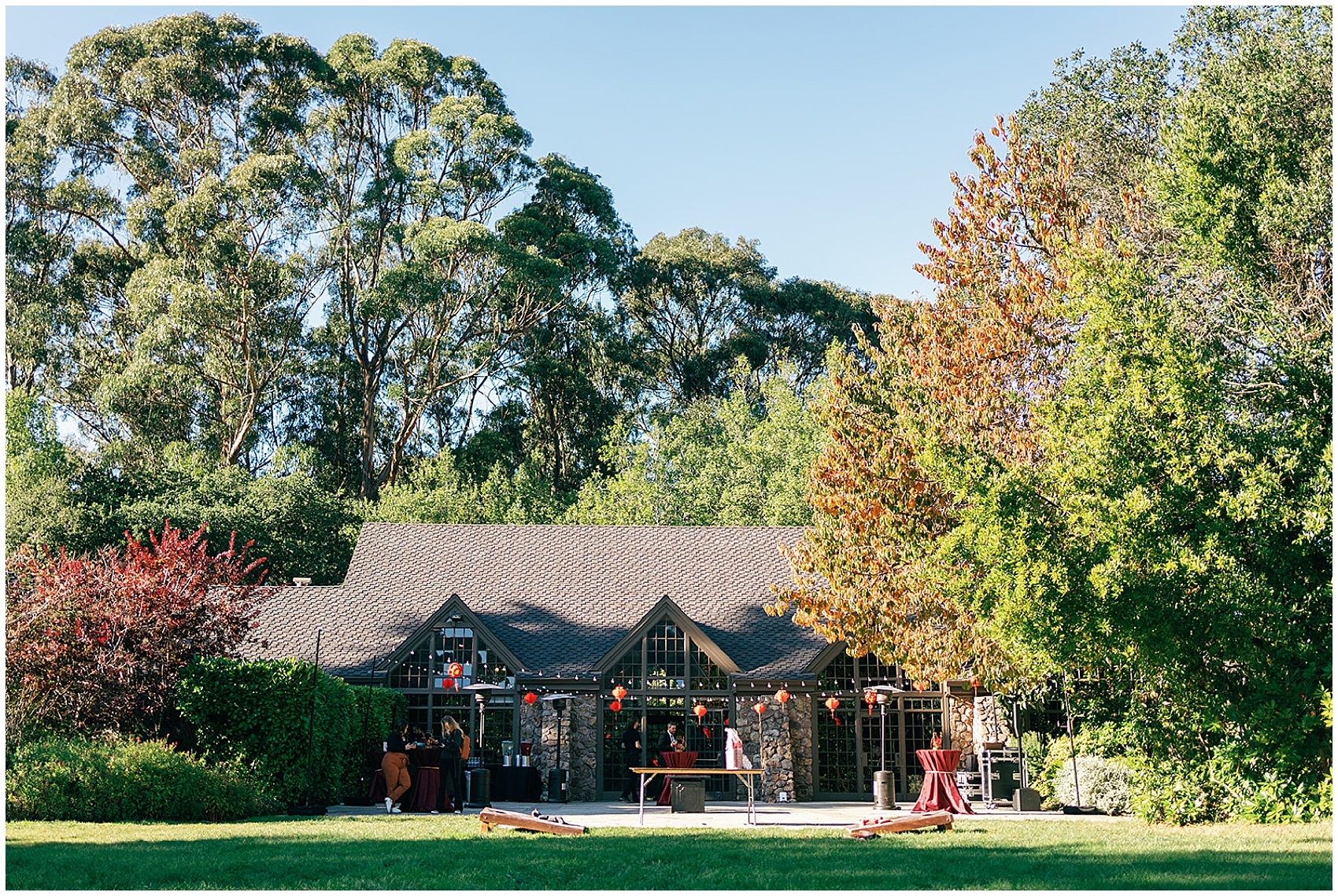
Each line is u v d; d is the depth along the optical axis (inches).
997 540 584.1
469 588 1114.7
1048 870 437.7
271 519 1732.3
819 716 981.8
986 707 943.7
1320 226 699.4
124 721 712.4
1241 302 695.7
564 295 2412.6
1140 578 560.4
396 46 2415.1
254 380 2121.1
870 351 888.9
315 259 2210.9
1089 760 779.4
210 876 421.1
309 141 2267.5
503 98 2566.4
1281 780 584.7
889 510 791.7
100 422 2235.5
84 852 476.7
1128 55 1246.3
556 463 2480.3
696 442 2161.7
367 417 2319.1
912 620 818.2
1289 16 1009.5
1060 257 766.5
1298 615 577.3
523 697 947.3
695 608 1074.1
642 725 936.3
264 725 717.9
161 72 2217.0
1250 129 716.7
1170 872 424.2
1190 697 595.5
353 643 1032.2
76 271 2214.6
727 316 2783.0
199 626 744.3
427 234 2159.2
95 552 1550.2
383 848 502.9
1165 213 736.3
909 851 505.4
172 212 2004.2
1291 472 581.0
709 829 634.2
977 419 775.7
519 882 420.2
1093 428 592.4
